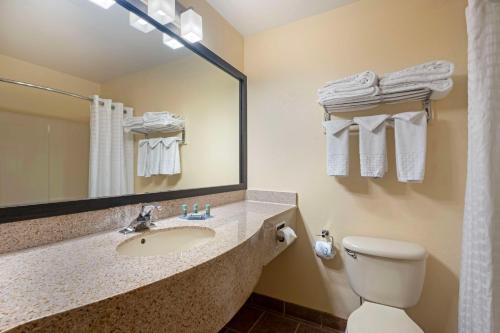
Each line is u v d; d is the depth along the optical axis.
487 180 0.97
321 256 1.50
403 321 1.08
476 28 1.03
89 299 0.46
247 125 1.94
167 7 1.12
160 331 0.55
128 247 0.89
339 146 1.45
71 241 0.85
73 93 0.97
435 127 1.32
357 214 1.52
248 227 1.07
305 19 1.72
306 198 1.69
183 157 1.46
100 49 1.06
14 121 0.79
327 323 1.60
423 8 1.37
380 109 1.45
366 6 1.52
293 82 1.75
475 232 1.02
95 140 1.04
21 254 0.72
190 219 1.22
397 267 1.24
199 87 1.57
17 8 0.82
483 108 1.00
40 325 0.40
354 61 1.55
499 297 0.93
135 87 1.20
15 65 0.80
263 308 1.81
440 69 1.16
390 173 1.43
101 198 0.98
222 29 1.69
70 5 0.96
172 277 0.58
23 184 0.79
